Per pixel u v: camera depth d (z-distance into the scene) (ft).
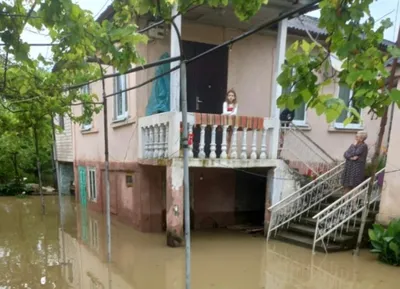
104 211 36.35
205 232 28.17
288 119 29.40
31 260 21.83
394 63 8.13
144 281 17.88
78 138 44.91
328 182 26.99
